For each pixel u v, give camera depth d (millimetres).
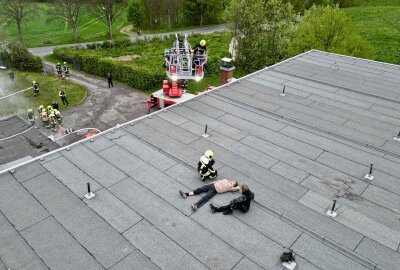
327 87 18406
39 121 27828
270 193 10492
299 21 42031
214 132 13680
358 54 34781
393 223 9570
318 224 9406
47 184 10555
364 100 17016
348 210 9945
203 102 16172
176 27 74188
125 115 29297
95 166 11430
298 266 8148
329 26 35000
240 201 9430
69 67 42281
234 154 12344
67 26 70500
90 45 50062
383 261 8375
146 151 12320
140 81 34469
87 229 9031
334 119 15141
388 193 10695
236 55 42219
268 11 39781
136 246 8594
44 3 75625
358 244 8828
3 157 22719
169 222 9328
